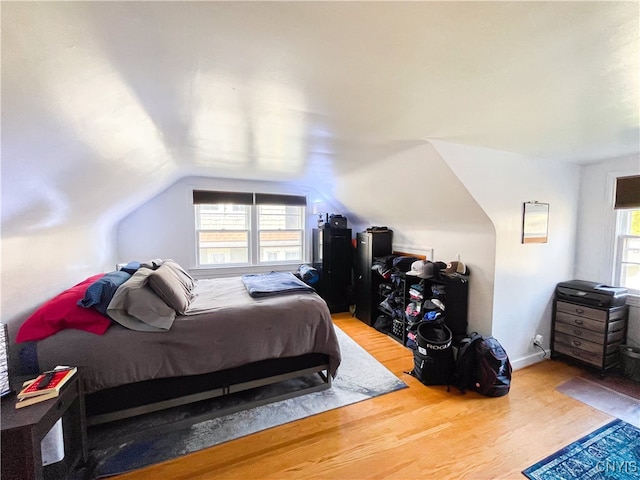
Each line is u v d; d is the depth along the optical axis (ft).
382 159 8.82
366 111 5.30
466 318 9.62
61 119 3.51
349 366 9.36
